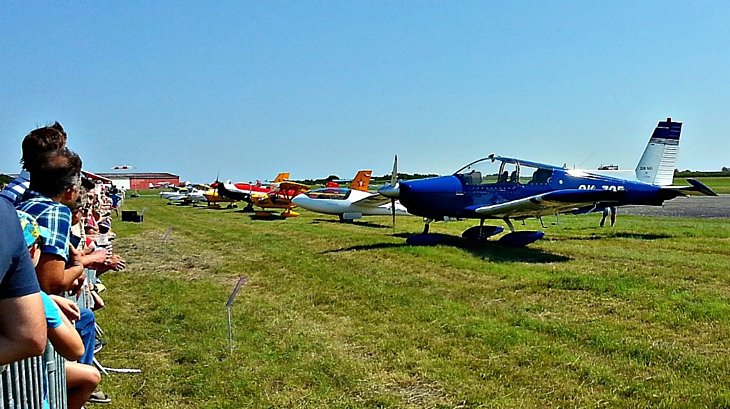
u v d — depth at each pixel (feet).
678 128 53.47
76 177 8.75
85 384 10.17
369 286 24.66
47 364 8.03
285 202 83.76
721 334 16.60
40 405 7.70
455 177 40.11
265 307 21.53
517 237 37.45
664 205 103.35
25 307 4.94
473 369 14.32
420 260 31.63
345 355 15.57
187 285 26.94
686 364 14.17
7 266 4.77
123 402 12.75
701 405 11.84
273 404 12.45
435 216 40.34
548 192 38.55
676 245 37.83
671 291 21.62
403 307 20.85
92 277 17.78
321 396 12.84
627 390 12.73
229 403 12.53
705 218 65.62
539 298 21.71
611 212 51.85
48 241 7.89
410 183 39.65
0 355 4.84
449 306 20.75
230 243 44.93
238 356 15.60
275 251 38.47
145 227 63.16
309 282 26.45
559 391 12.82
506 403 12.24
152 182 365.20
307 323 19.11
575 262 30.27
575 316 18.97
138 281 28.40
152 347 16.75
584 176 41.45
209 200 111.65
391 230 53.47
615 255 32.89
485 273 27.32
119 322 19.62
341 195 72.08
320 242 42.52
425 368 14.37
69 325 6.71
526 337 16.74
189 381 13.80
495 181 40.27
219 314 20.49
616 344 15.78
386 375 14.06
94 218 22.63
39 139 8.62
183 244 45.70
